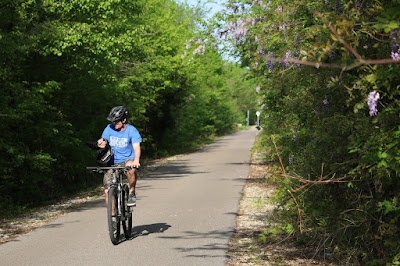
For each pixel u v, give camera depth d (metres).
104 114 20.94
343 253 6.57
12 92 14.17
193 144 40.47
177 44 29.64
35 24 14.83
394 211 5.80
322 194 6.84
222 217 10.12
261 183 15.60
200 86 41.00
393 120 5.18
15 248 7.84
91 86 19.03
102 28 16.41
